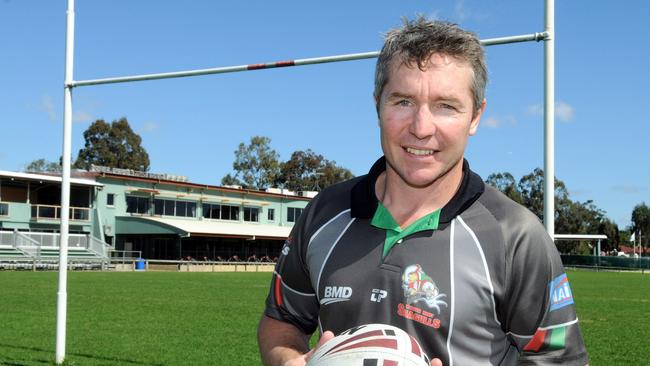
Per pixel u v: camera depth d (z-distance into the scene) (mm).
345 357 1884
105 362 8812
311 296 2496
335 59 7445
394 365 1833
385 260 2146
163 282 29188
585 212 92562
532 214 2236
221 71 8086
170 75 8375
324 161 88000
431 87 2020
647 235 119125
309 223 2438
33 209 45469
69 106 8453
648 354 10828
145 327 13023
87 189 48625
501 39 6102
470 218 2162
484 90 2162
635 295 25812
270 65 7820
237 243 57125
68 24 8469
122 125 80125
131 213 50531
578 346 2178
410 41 2037
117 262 45188
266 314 2611
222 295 21984
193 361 9227
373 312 2119
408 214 2227
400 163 2119
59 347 8523
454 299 2051
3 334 11477
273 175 86438
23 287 23281
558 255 2217
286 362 2270
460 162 2191
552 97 5770
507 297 2107
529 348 2158
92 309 16359
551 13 5863
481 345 2074
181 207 53875
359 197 2275
